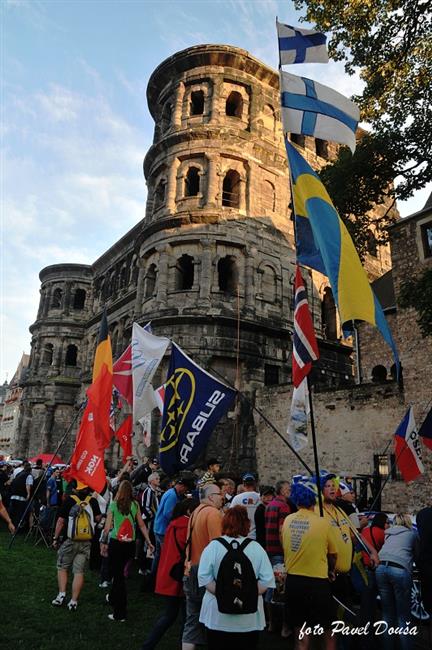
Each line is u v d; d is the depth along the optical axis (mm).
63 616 8133
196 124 32750
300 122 8875
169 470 9664
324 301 35719
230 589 4754
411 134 16781
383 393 20781
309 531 5586
